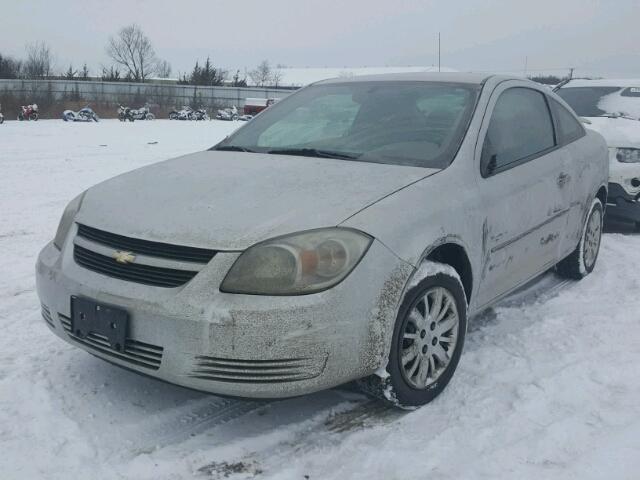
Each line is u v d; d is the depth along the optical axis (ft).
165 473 8.51
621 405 10.26
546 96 15.02
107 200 10.38
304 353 8.46
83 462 8.70
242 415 9.98
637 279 16.89
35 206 26.48
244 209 9.33
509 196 11.91
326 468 8.68
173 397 10.48
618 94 28.60
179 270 8.70
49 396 10.41
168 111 144.15
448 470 8.55
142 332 8.70
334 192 9.76
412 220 9.60
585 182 15.52
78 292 9.41
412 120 12.21
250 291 8.43
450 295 10.42
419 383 10.06
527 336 13.00
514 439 9.28
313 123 13.10
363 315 8.83
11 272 17.31
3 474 8.39
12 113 110.42
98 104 137.08
